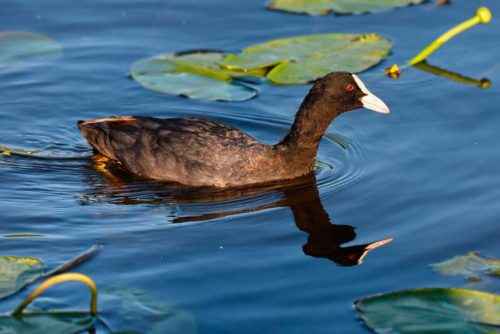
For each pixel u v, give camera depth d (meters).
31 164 14.22
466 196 13.08
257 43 17.48
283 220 12.72
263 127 15.39
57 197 13.31
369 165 14.18
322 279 11.25
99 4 18.73
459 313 10.16
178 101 16.08
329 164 14.43
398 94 15.94
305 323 10.40
